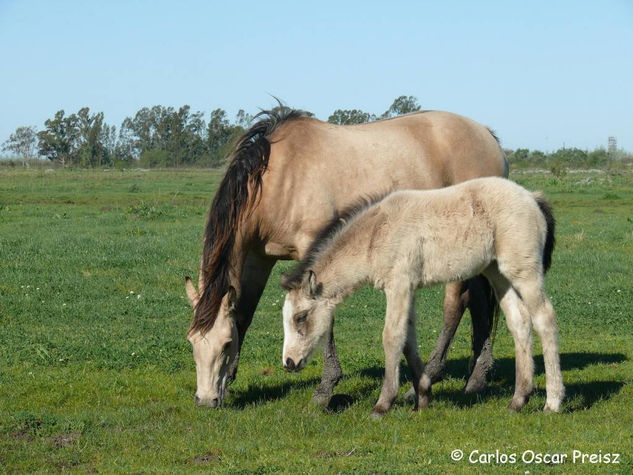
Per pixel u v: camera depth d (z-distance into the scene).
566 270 14.67
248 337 10.27
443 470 5.27
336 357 7.59
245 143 7.75
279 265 15.49
